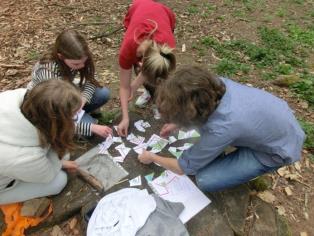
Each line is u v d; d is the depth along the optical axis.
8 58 4.26
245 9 5.98
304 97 3.90
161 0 5.86
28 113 2.02
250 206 2.59
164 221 2.29
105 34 4.80
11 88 3.80
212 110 2.01
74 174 2.66
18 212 2.47
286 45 4.93
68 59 2.61
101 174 2.68
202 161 2.29
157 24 2.76
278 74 4.30
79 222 2.49
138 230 2.21
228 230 2.37
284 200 2.76
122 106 3.00
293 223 2.62
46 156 2.29
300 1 6.57
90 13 5.27
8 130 2.06
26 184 2.39
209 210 2.47
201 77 1.92
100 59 4.36
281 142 2.30
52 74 2.72
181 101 1.89
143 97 3.26
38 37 4.66
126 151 2.84
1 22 4.88
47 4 5.34
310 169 3.04
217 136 2.08
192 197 2.54
